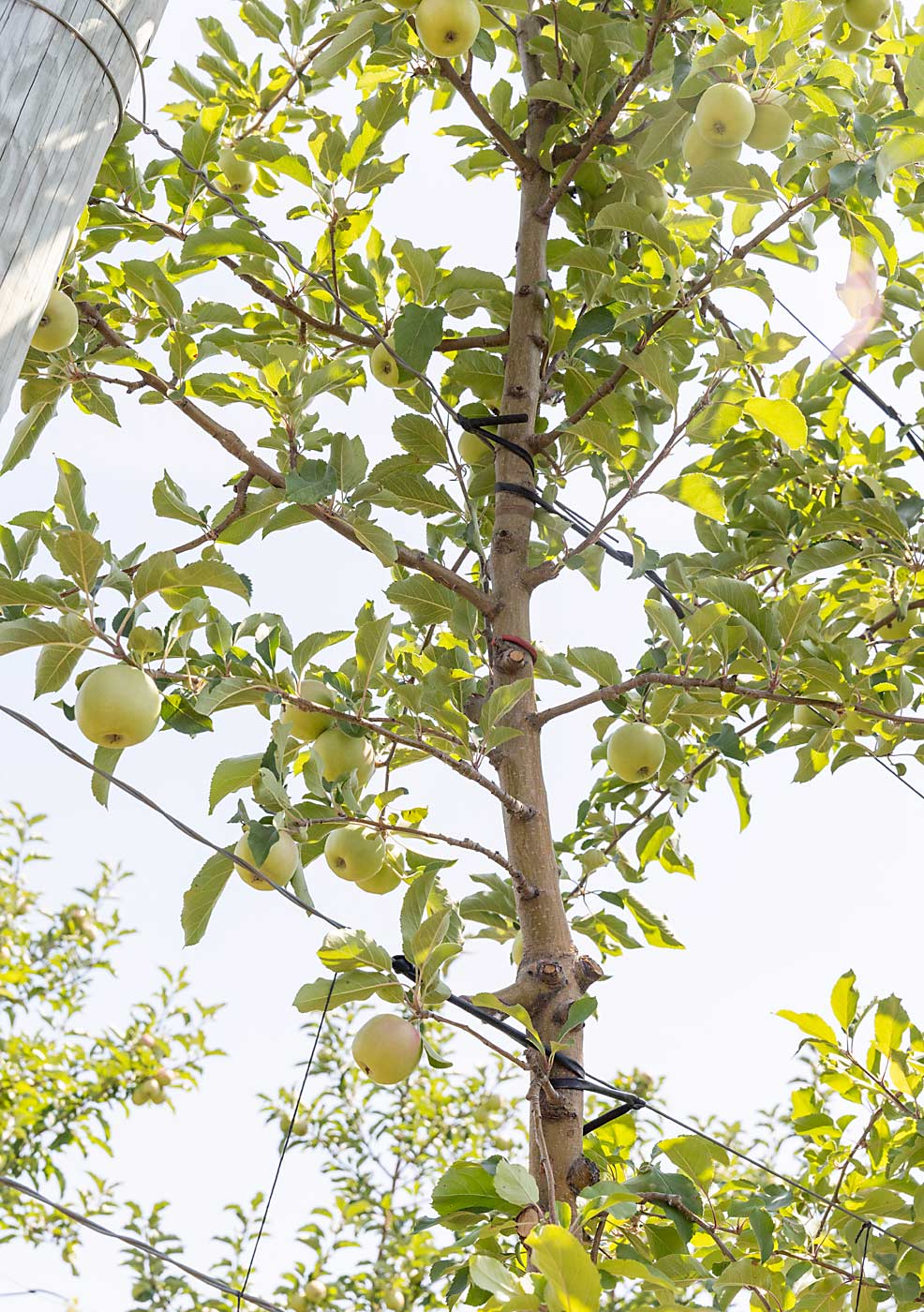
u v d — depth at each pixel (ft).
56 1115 20.01
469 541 9.14
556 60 9.61
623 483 9.73
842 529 10.30
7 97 4.60
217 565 6.52
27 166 4.62
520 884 8.10
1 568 7.21
